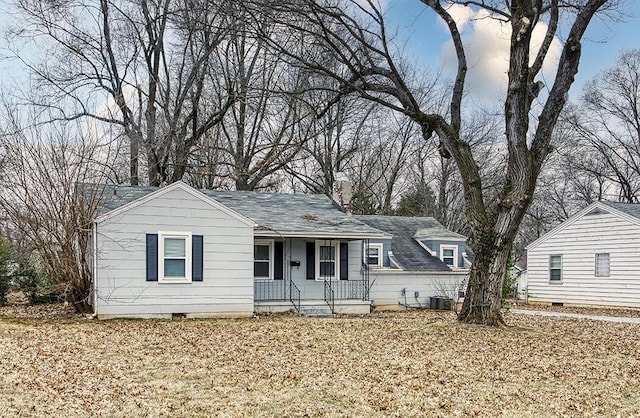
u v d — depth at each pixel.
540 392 8.88
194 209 18.09
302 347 12.63
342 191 24.83
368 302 21.95
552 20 15.67
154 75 27.89
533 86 15.59
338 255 22.39
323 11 15.73
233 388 8.71
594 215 26.59
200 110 29.84
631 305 24.53
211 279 18.27
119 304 17.09
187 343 12.92
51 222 17.14
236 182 31.33
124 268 17.19
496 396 8.56
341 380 9.38
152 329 15.19
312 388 8.80
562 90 15.58
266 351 12.05
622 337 15.41
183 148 27.69
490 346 13.02
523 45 15.21
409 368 10.45
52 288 19.47
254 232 19.66
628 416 7.62
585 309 25.48
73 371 9.58
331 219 22.39
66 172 17.12
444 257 26.88
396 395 8.47
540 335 14.91
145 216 17.48
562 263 28.27
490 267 16.11
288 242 21.61
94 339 13.20
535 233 50.56
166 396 8.14
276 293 21.25
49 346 11.98
